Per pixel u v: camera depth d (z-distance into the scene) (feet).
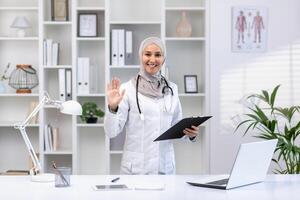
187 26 15.98
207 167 15.58
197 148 16.69
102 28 16.49
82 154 16.67
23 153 16.70
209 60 15.58
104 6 16.14
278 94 15.70
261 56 15.67
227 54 15.61
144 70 10.90
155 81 10.97
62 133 16.65
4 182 8.46
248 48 15.64
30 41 16.60
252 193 7.47
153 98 10.77
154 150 10.56
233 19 15.60
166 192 7.52
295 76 15.70
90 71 15.97
